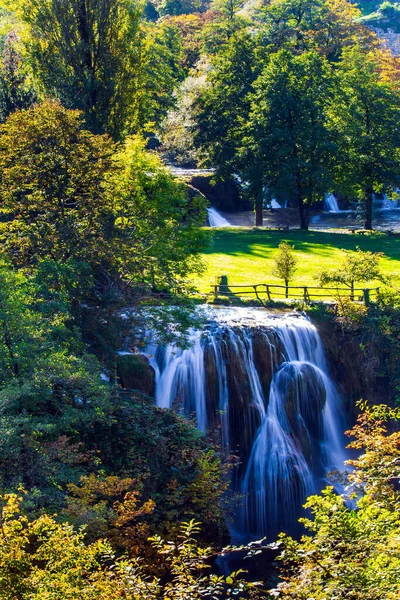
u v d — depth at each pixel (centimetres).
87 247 2722
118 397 2400
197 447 2412
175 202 3369
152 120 7269
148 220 3103
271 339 3238
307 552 1124
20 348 1891
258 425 3134
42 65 4403
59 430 2075
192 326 3044
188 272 3291
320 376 3284
